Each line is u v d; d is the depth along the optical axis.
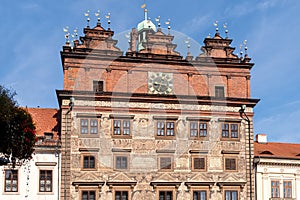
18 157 29.64
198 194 51.09
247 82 54.88
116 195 49.84
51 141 49.72
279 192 52.72
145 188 50.25
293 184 53.25
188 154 51.47
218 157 52.09
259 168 52.62
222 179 51.72
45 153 49.56
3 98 28.27
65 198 48.81
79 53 52.06
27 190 48.59
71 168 49.50
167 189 50.66
